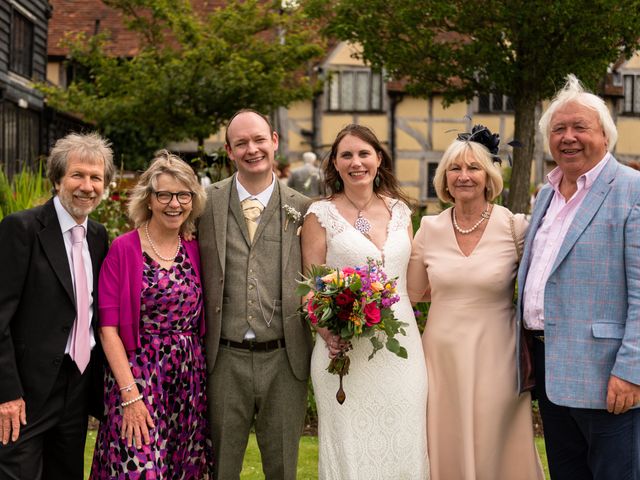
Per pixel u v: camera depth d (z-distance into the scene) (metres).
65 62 15.82
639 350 3.14
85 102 14.05
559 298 3.36
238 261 3.76
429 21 9.77
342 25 10.06
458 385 3.78
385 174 3.98
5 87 14.14
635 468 3.28
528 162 10.07
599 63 9.77
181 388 3.62
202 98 13.70
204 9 19.48
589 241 3.30
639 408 3.27
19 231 3.40
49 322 3.40
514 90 10.04
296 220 3.88
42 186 7.06
